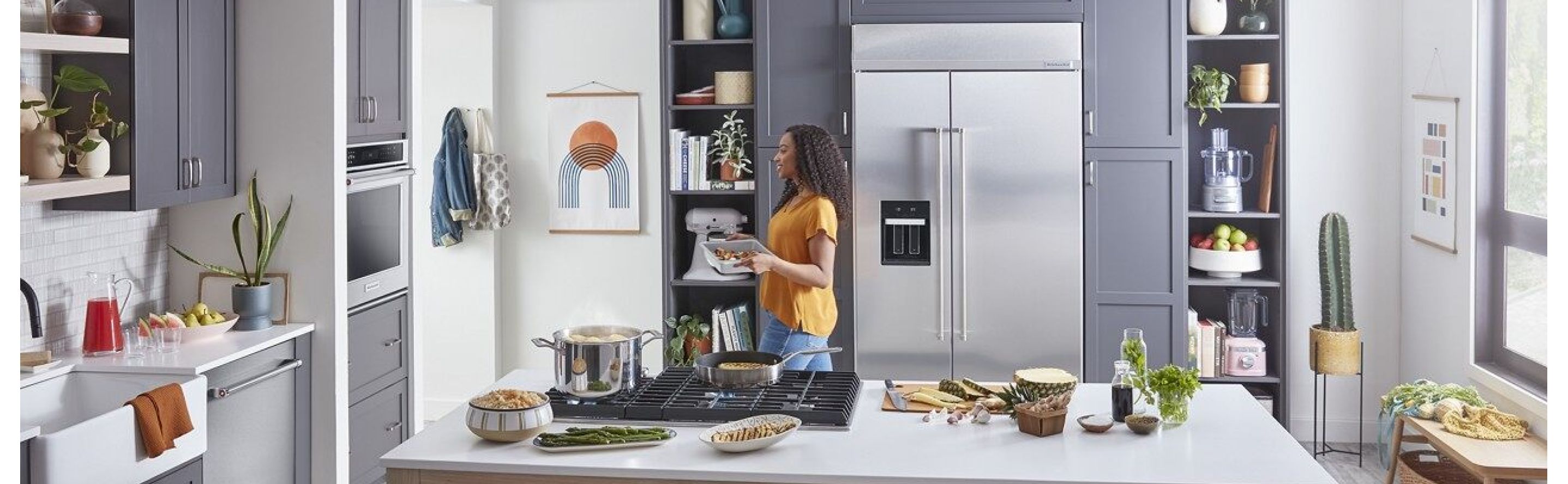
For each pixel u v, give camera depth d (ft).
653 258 21.50
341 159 15.01
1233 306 19.21
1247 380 19.08
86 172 12.22
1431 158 17.85
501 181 21.29
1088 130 18.48
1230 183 18.81
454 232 21.39
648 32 21.08
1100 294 18.72
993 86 18.28
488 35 21.12
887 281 18.71
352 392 15.99
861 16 18.61
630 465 9.39
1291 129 19.39
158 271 14.92
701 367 11.02
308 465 15.19
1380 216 19.40
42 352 12.60
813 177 13.82
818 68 18.84
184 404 11.61
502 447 9.90
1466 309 16.87
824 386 11.42
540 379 12.19
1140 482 8.99
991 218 18.44
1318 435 19.86
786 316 13.98
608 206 21.48
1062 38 18.21
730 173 19.66
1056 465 9.37
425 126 21.49
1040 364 18.62
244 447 13.74
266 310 14.76
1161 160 18.48
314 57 14.78
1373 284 19.49
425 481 9.62
